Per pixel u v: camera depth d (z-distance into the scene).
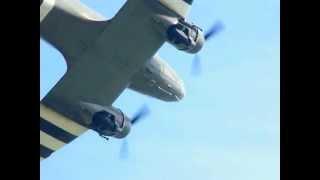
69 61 69.94
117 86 72.31
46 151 75.31
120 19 67.56
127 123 73.12
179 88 76.00
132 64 70.50
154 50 69.25
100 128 72.44
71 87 72.19
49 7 66.19
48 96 72.94
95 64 70.06
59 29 67.62
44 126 74.00
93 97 72.75
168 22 66.94
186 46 66.94
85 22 68.25
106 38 68.31
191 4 67.19
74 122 73.56
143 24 67.69
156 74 73.19
